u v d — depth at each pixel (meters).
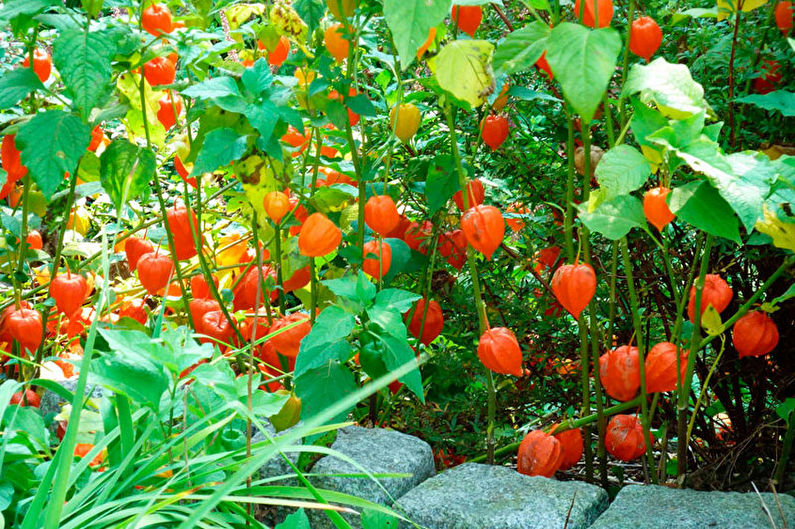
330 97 1.91
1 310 2.32
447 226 2.04
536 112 1.99
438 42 1.65
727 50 1.63
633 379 1.60
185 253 2.09
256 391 1.51
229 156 1.69
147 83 1.99
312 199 1.93
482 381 2.00
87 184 2.33
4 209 2.48
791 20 1.45
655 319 2.09
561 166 1.93
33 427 1.56
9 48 2.65
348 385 1.66
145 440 1.44
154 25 1.80
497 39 1.97
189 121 1.89
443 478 1.64
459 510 1.50
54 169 1.70
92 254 2.51
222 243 2.68
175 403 1.60
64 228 2.08
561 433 1.73
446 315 2.19
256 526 1.41
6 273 2.27
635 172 1.33
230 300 2.18
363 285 1.61
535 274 1.97
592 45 1.12
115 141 1.82
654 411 1.80
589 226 1.43
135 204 2.73
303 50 1.92
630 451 1.66
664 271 1.91
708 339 1.55
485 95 1.46
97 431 1.66
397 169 2.03
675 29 1.79
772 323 1.52
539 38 1.34
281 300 2.06
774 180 1.28
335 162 2.08
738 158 1.31
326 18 1.94
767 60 1.57
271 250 2.07
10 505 1.46
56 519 1.08
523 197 1.94
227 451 1.56
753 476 1.75
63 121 1.73
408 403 2.05
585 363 1.70
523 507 1.49
